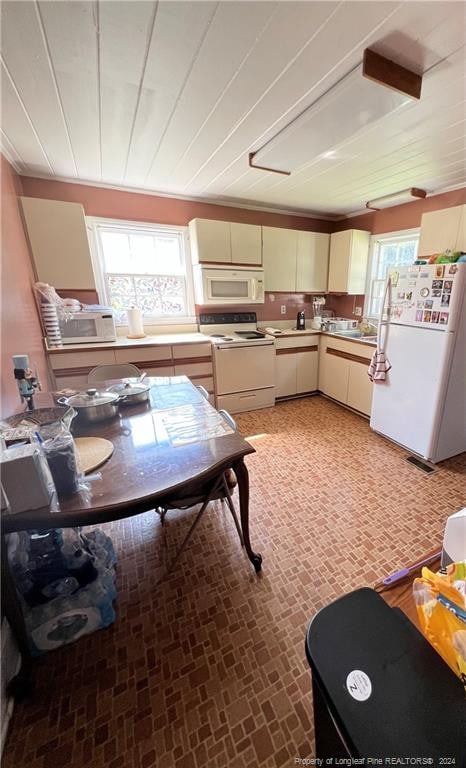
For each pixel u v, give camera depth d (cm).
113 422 151
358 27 114
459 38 119
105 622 126
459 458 252
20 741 95
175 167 245
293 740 95
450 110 166
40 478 90
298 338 377
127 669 113
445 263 215
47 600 116
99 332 290
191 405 173
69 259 267
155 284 344
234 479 168
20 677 102
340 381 364
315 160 230
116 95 153
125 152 217
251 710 102
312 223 408
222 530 180
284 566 155
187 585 146
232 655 118
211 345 327
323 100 151
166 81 142
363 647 69
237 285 344
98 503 94
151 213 316
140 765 90
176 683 109
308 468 242
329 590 142
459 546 109
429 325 226
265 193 313
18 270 221
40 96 153
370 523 183
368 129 185
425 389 236
